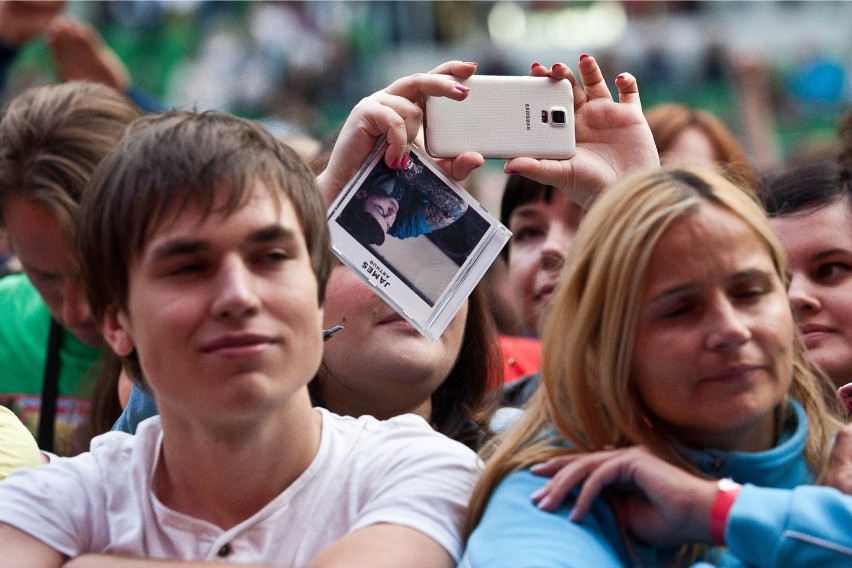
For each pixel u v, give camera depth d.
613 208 1.96
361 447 1.96
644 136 2.45
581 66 2.48
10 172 2.88
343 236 2.22
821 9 9.63
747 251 1.89
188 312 1.72
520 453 1.99
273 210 1.78
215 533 1.85
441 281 2.26
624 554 1.89
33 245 2.91
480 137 2.35
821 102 9.41
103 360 2.83
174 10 9.08
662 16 9.55
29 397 3.35
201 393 1.72
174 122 1.87
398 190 2.26
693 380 1.86
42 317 3.38
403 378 2.46
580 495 1.86
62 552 1.87
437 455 1.97
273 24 9.12
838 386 2.66
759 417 1.88
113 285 1.84
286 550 1.85
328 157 2.74
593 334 1.95
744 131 9.02
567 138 2.40
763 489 1.82
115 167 1.85
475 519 1.93
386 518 1.85
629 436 1.92
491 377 2.68
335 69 9.19
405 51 9.53
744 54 9.16
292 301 1.76
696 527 1.82
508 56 9.47
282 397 1.74
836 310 2.66
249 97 8.92
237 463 1.83
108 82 4.73
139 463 1.91
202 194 1.75
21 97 3.07
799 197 2.74
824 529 1.75
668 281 1.87
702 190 1.92
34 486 1.91
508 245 3.57
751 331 1.87
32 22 4.14
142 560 1.79
